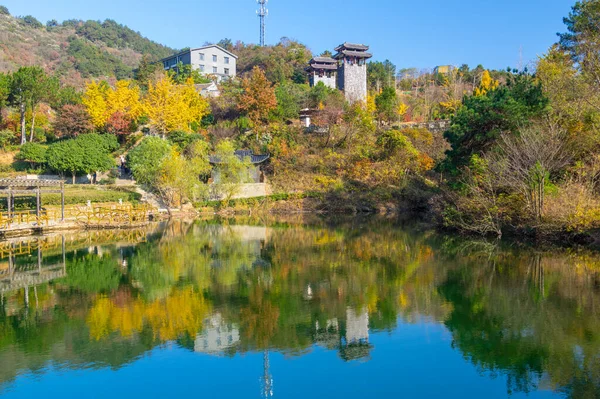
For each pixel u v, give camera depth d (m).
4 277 17.34
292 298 14.20
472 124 26.30
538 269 17.16
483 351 9.82
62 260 20.72
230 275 17.50
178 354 10.08
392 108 64.25
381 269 18.22
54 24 161.00
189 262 20.20
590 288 14.34
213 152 52.22
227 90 71.25
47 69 111.12
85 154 45.75
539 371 8.82
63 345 10.59
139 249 23.73
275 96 60.97
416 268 18.22
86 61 114.69
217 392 8.37
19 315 12.73
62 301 14.09
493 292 14.25
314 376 8.93
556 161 22.78
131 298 14.37
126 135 56.78
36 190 30.23
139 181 42.41
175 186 41.00
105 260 20.70
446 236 27.31
